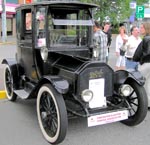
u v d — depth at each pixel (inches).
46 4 220.5
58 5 224.5
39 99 208.7
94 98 203.3
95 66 201.2
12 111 256.2
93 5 232.4
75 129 220.2
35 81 238.8
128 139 205.6
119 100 218.8
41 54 222.7
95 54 245.4
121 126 227.0
